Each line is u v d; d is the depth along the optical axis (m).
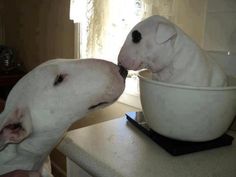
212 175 0.59
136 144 0.73
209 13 0.88
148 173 0.59
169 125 0.66
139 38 0.73
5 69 2.11
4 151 0.68
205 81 0.70
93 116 1.55
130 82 1.29
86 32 1.39
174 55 0.71
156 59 0.73
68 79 0.64
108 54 1.32
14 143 0.65
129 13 1.22
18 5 2.24
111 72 0.65
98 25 1.31
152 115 0.69
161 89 0.63
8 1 2.38
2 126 0.61
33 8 2.04
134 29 0.75
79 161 0.69
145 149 0.70
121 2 1.26
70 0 1.51
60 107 0.64
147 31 0.73
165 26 0.70
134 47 0.74
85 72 0.64
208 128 0.64
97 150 0.69
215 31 0.87
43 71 0.66
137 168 0.61
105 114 1.46
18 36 2.32
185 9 0.96
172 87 0.61
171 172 0.60
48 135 0.68
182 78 0.71
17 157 0.69
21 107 0.64
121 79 0.66
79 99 0.64
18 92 0.67
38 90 0.64
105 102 0.66
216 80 0.73
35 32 2.06
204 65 0.71
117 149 0.70
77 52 1.61
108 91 0.64
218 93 0.60
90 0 1.32
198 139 0.66
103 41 1.32
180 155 0.67
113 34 1.31
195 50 0.72
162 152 0.69
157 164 0.63
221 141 0.71
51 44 1.89
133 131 0.82
